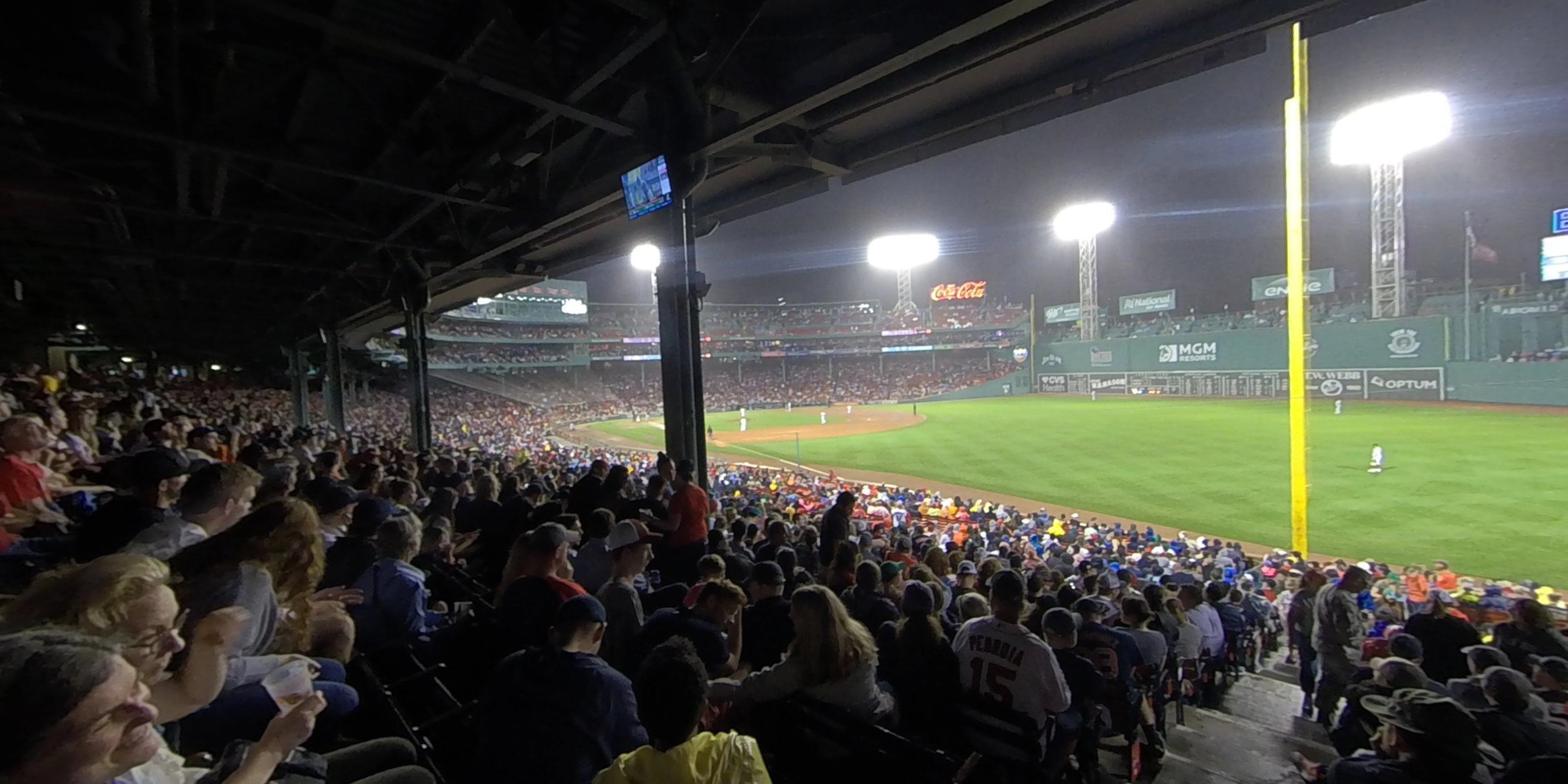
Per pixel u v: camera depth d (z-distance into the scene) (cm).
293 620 287
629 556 435
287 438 1595
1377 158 4659
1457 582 1125
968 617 482
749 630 448
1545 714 386
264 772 197
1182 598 783
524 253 1415
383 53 612
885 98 752
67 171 900
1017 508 2308
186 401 2616
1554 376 3912
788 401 8744
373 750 279
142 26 545
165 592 192
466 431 4772
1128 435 3681
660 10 631
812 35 675
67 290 1942
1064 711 375
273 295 2081
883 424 5194
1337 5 580
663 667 214
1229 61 661
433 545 607
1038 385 7938
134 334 3009
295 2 601
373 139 872
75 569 188
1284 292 7288
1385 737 332
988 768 369
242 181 1077
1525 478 2159
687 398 915
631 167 934
